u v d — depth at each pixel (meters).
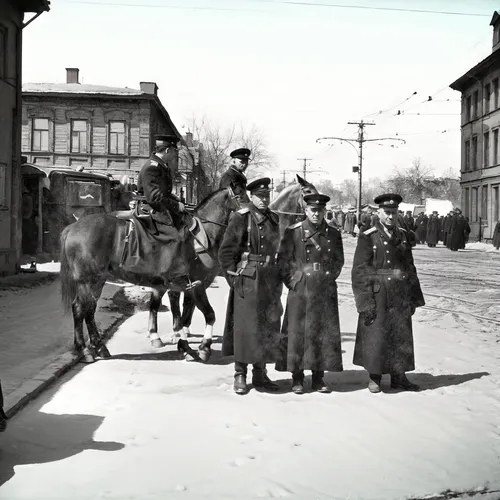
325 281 6.70
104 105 40.34
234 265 6.78
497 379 7.34
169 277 8.31
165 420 5.74
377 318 6.69
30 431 5.43
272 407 6.18
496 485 4.39
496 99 43.16
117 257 8.30
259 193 6.81
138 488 4.28
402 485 4.36
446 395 6.66
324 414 5.96
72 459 4.80
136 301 13.45
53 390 6.76
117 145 40.56
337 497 4.16
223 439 5.24
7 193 18.84
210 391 6.78
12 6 18.91
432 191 66.25
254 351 6.61
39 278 17.61
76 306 8.28
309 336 6.61
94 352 8.41
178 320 9.73
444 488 4.33
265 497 4.15
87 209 25.20
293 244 6.79
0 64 18.36
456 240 35.88
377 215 6.94
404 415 5.93
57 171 24.52
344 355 8.78
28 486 4.32
